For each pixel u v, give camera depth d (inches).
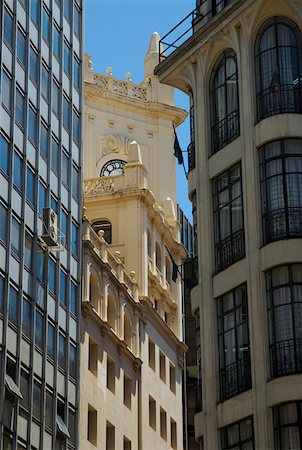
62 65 2947.8
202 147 2089.1
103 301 3221.0
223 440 1884.8
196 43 2146.9
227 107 2078.0
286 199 1927.9
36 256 2645.2
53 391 2664.9
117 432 3181.6
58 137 2866.6
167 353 3698.3
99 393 3088.1
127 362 3356.3
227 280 1956.2
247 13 2055.9
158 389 3555.6
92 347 3107.8
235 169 2017.7
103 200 3639.3
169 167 4087.1
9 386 2406.5
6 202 2514.8
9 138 2566.4
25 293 2564.0
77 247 2942.9
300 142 1959.9
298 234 1903.3
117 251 3558.1
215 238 2017.7
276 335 1859.0
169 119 4131.4
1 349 2411.4
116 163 3961.6
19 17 2699.3
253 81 2027.6
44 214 2677.2
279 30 2038.6
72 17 3051.2
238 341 1911.9
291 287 1868.8
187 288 4188.0
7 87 2588.6
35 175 2687.0
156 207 3759.8
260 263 1904.5
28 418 2498.8
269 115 1989.4
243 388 1875.0
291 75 2007.9
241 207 1983.3
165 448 3538.4
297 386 1801.2
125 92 4084.6
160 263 3784.5
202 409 1926.7
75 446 2758.4
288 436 1791.3
